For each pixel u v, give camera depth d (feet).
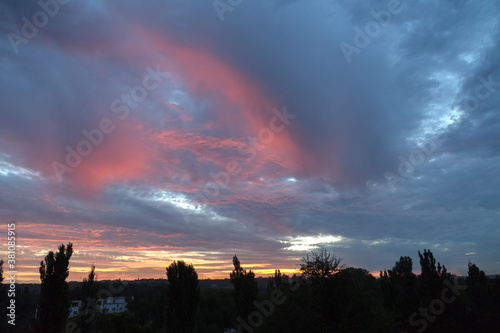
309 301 68.54
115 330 139.23
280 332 67.15
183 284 84.23
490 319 108.78
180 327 80.84
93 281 115.03
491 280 157.79
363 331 62.80
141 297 218.59
